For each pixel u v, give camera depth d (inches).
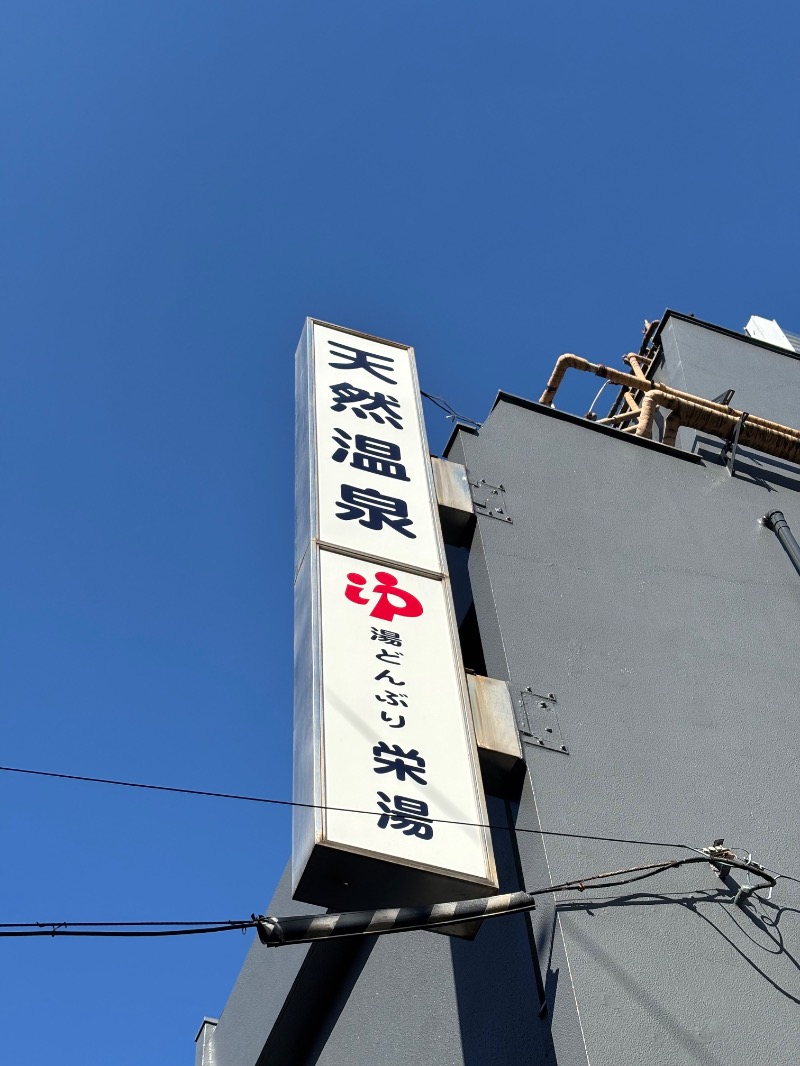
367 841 250.2
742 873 290.8
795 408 565.0
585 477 428.8
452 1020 329.7
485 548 368.2
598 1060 234.7
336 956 441.1
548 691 323.9
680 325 597.9
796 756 335.6
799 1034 253.9
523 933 298.8
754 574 411.2
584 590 369.1
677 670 351.3
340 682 288.0
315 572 318.7
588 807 292.7
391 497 361.1
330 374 410.9
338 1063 415.5
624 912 268.8
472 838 262.2
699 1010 251.6
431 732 284.8
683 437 505.4
